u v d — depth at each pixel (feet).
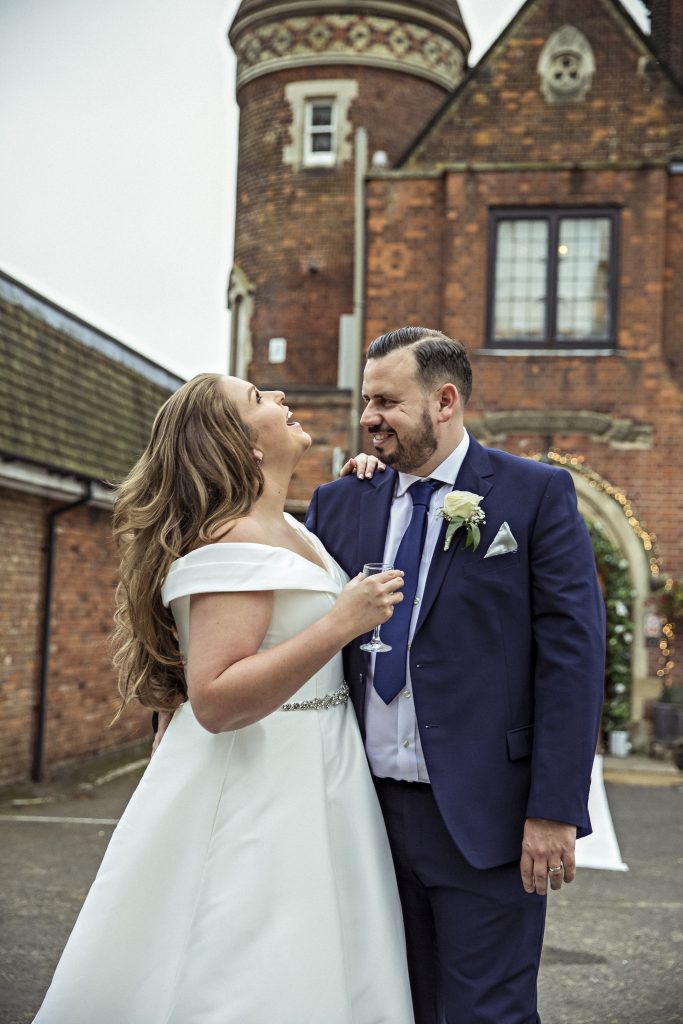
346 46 56.24
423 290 45.29
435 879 9.27
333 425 45.65
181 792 8.84
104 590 40.16
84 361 40.40
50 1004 8.54
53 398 36.14
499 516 9.45
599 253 43.75
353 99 56.29
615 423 42.91
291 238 56.59
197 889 8.64
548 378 43.52
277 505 9.49
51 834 25.63
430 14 57.06
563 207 43.91
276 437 9.43
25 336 35.96
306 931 8.48
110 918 8.63
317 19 56.44
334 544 10.48
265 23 57.57
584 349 43.50
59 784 34.04
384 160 46.68
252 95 58.49
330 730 9.25
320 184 56.49
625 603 42.34
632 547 42.39
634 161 43.42
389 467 10.48
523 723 9.27
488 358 43.78
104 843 24.54
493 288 44.06
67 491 34.88
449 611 9.35
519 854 9.06
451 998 9.11
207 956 8.42
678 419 42.86
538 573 9.28
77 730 37.60
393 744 9.55
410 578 9.67
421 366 9.53
